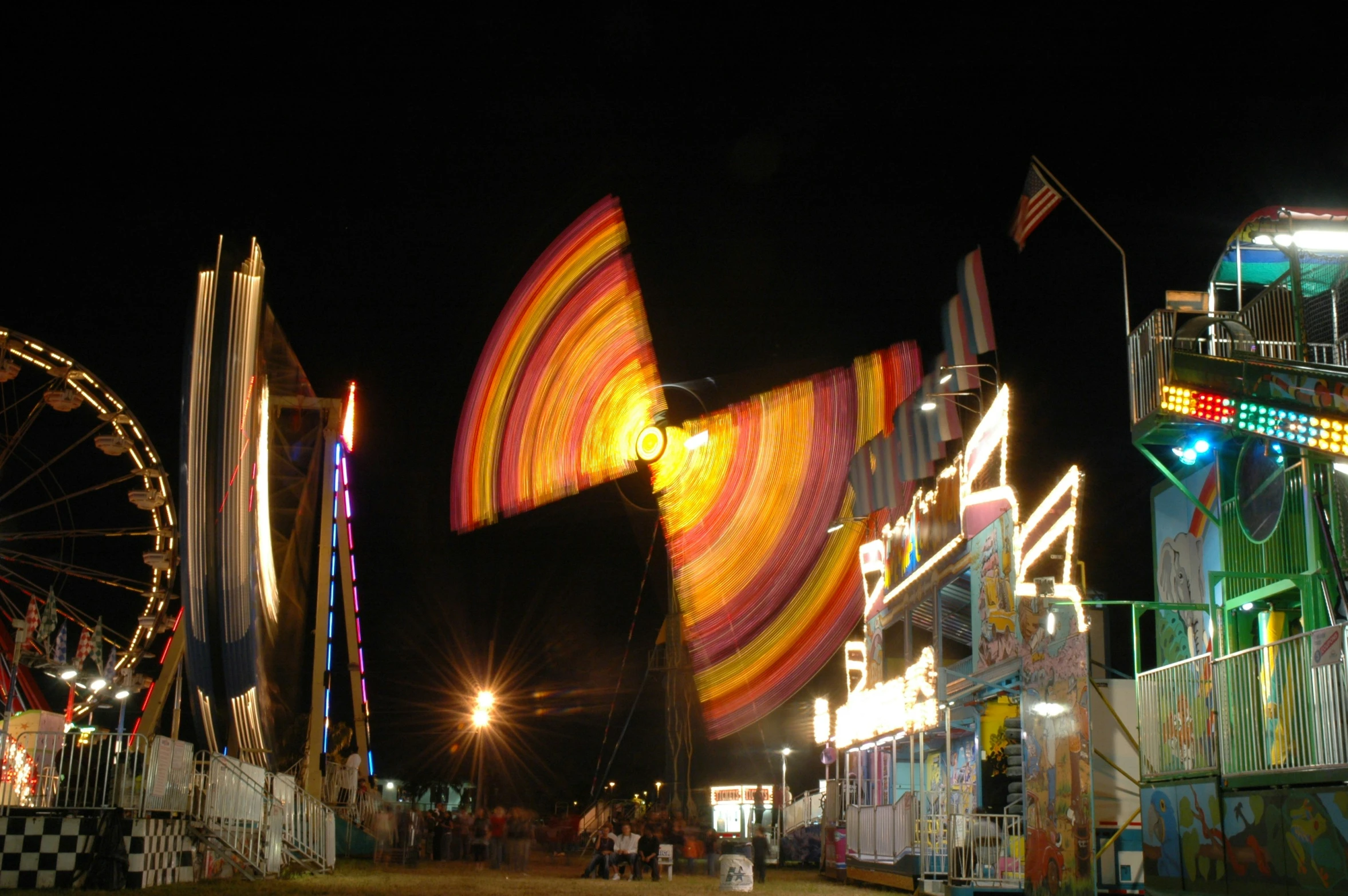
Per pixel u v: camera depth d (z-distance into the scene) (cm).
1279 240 1317
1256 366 1215
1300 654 1116
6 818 1585
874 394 3478
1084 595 1736
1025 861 1490
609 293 4103
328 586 3181
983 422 1761
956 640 2223
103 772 1622
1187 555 1645
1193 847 1310
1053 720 1387
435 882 2102
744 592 3697
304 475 3241
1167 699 1402
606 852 2558
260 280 2194
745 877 1928
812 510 3606
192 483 2108
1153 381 1391
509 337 4194
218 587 2119
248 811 2034
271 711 2608
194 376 2103
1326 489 1274
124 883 1593
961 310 2191
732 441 3834
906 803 1892
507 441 4088
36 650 2533
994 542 1678
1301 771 1091
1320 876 1052
